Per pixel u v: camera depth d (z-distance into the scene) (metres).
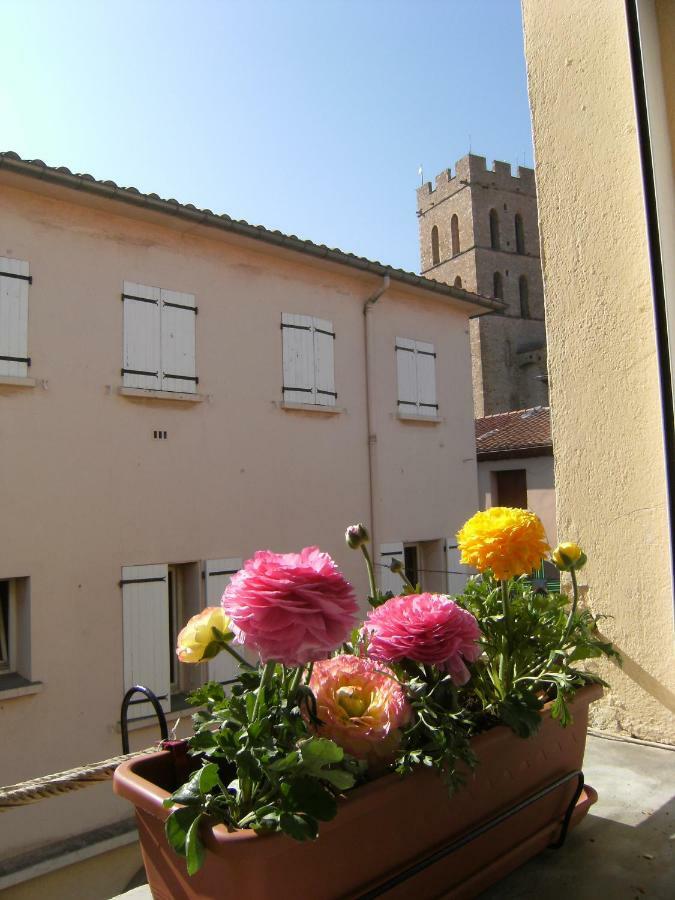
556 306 2.24
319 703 0.98
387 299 10.83
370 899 0.96
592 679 1.38
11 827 6.31
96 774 1.21
